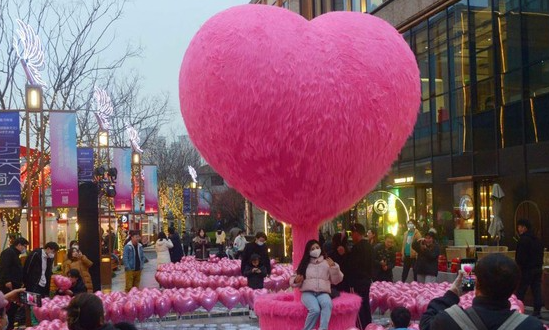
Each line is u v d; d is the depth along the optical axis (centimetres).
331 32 648
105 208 3559
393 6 2708
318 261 738
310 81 624
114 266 3006
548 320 1114
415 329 607
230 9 681
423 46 2528
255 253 1361
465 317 307
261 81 625
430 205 2475
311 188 670
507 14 2025
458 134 2292
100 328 393
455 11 2300
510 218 1995
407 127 695
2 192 1555
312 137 630
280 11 661
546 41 1850
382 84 643
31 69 1731
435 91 2450
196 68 660
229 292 1201
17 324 1232
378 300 1016
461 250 1775
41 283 1183
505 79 2039
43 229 1658
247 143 644
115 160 2944
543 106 1861
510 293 313
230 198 5753
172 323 1210
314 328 731
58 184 1744
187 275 1586
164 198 6053
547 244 1831
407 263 1564
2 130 1562
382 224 2556
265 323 765
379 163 683
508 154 2016
